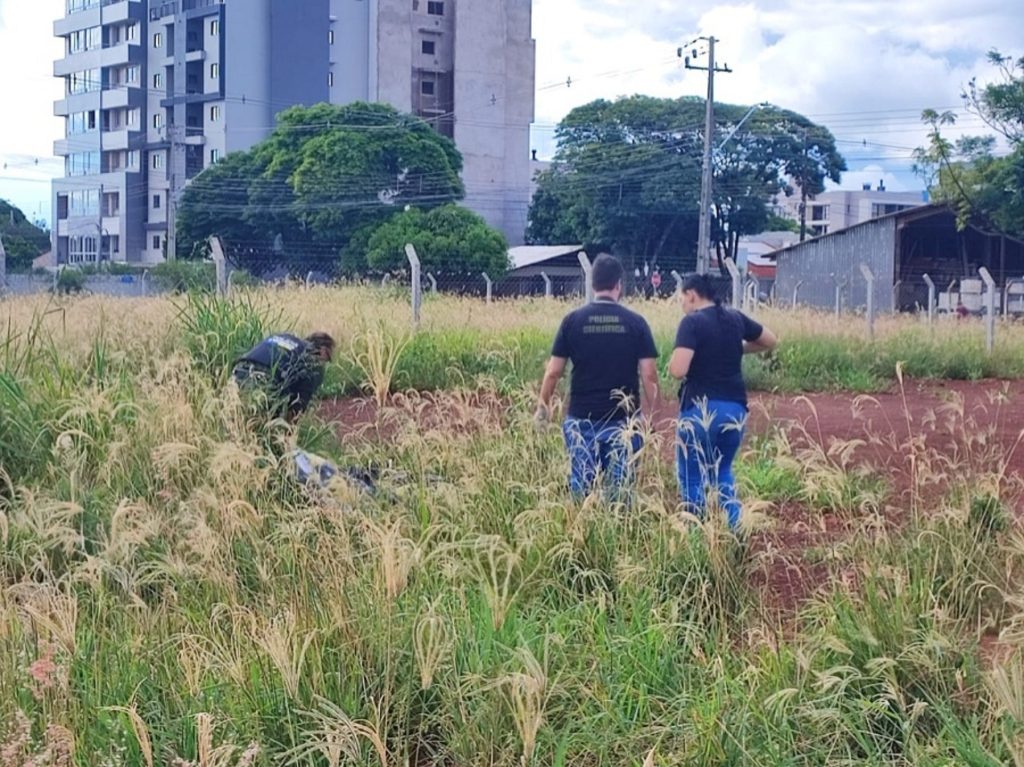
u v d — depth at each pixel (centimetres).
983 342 1911
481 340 1450
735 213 5941
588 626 477
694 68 3766
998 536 543
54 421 710
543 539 555
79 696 402
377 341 1113
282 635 426
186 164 6831
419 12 7394
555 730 419
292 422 799
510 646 451
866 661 450
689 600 507
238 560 529
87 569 510
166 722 392
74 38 7881
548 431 714
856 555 546
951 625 489
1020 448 964
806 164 6006
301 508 588
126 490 641
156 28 7206
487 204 7569
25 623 446
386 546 464
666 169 5819
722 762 391
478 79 7469
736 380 660
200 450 656
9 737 363
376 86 7269
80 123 7694
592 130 6059
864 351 1762
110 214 7375
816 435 1054
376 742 370
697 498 636
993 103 3522
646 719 421
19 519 573
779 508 687
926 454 682
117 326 1096
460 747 405
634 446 680
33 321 966
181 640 443
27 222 7488
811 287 4522
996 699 410
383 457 758
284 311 1252
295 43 6838
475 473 637
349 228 4741
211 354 987
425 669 407
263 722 401
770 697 405
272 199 4950
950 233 4238
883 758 398
